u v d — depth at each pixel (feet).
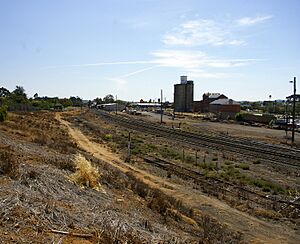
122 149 138.82
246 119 327.06
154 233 36.32
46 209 30.12
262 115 314.55
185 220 50.72
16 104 285.02
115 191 52.90
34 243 23.59
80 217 31.96
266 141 181.78
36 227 26.22
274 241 49.85
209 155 129.39
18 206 28.63
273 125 281.13
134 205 47.98
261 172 99.60
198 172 97.55
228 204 67.62
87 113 417.49
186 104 545.44
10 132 99.60
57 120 256.93
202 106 535.60
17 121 153.89
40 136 108.68
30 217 27.55
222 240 44.11
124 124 269.44
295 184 85.87
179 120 347.77
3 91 379.55
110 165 93.56
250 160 118.32
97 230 29.35
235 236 48.85
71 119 294.25
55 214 29.96
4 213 26.58
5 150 58.29
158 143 162.50
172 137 187.11
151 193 60.49
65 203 35.68
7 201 29.09
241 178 90.38
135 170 95.71
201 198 70.38
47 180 41.73
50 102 476.13
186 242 36.81
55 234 26.25
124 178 70.54
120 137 179.32
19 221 26.20
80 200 39.27
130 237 30.32
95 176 50.52
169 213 50.47
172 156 125.90
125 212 41.42
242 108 549.95
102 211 37.29
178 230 43.73
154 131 219.61
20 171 41.11
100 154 120.47
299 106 451.94
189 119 371.56
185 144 160.15
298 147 157.28
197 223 51.80
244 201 69.92
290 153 136.46
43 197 34.78
